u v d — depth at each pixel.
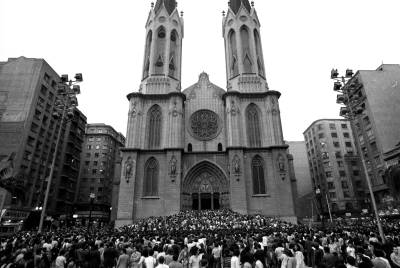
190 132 50.34
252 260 9.76
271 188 44.28
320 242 15.15
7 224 43.09
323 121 82.06
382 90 57.97
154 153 46.12
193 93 53.78
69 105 26.16
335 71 25.22
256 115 50.03
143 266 10.78
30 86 53.03
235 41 56.44
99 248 13.96
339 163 76.75
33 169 51.34
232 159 44.81
